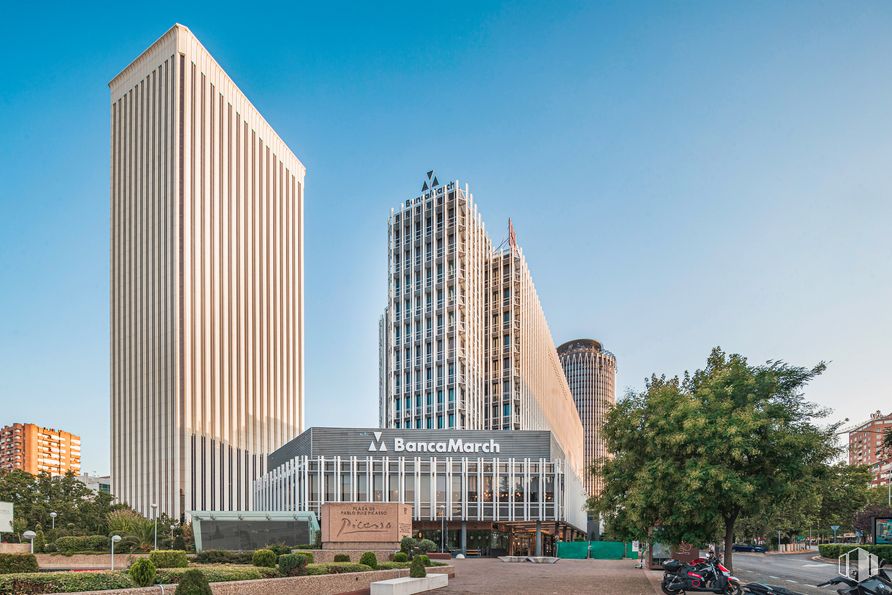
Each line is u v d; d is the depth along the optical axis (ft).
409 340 409.49
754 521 193.67
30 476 301.43
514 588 115.96
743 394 118.01
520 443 284.61
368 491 278.26
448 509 278.46
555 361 580.71
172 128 436.76
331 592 105.19
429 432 285.23
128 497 443.73
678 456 118.11
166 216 435.53
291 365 545.85
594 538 444.55
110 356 473.67
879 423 608.60
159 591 76.54
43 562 197.77
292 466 295.48
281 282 539.70
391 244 428.15
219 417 449.06
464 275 404.36
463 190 412.36
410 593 105.70
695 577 96.89
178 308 423.23
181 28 443.73
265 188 524.52
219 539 183.93
